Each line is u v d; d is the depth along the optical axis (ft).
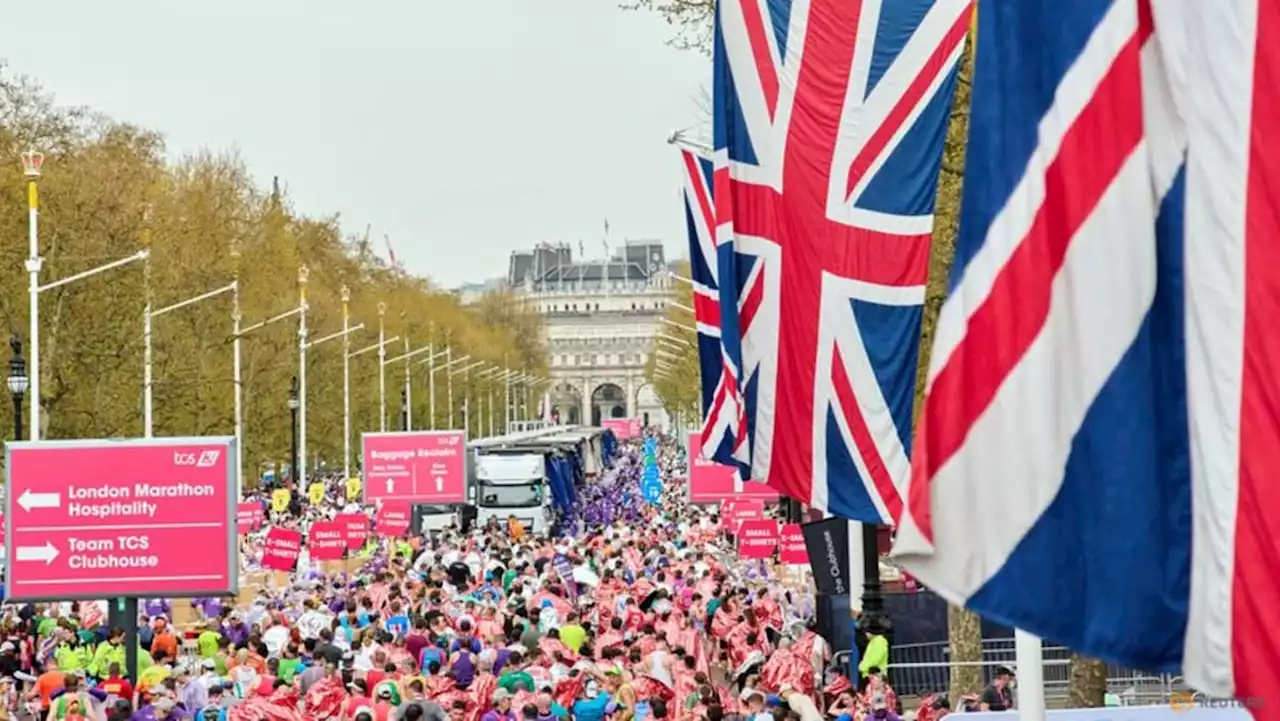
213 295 356.79
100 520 137.28
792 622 156.25
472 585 204.33
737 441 79.20
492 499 349.61
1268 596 33.78
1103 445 37.11
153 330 332.80
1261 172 33.86
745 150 65.87
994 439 38.34
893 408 59.72
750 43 64.28
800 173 61.46
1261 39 33.81
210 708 115.65
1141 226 37.01
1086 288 37.47
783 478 64.34
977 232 38.68
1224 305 34.40
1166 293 36.76
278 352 431.84
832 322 60.75
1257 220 33.88
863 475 60.75
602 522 408.26
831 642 123.34
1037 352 38.06
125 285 315.99
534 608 158.30
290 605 181.27
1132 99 37.04
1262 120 33.83
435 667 123.85
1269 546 33.78
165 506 137.59
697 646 138.72
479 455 353.10
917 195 58.75
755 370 66.59
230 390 394.32
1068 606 37.76
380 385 520.01
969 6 57.88
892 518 60.18
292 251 545.03
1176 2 35.86
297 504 361.71
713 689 116.06
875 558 121.70
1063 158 37.73
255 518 293.23
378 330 618.85
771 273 64.90
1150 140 36.91
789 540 189.78
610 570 202.49
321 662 122.52
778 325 64.90
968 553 38.55
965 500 38.55
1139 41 37.01
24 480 136.87
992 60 38.45
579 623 153.69
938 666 128.98
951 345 38.78
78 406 312.29
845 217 60.23
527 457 352.28
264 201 545.03
